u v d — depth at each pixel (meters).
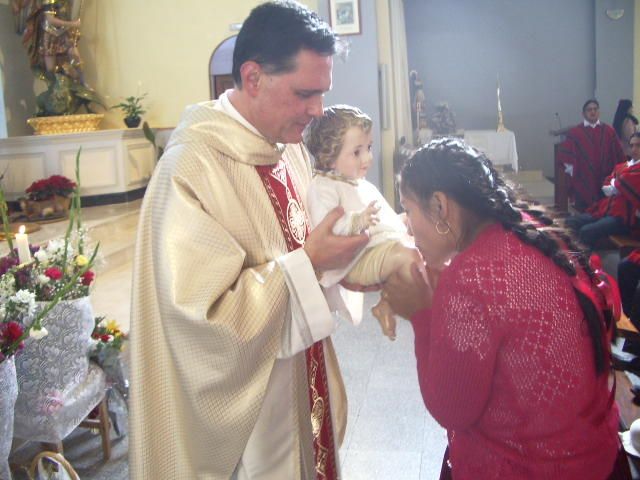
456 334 1.24
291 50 1.56
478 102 12.31
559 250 1.28
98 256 3.02
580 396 1.24
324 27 1.60
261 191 1.73
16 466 3.03
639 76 11.11
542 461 1.26
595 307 1.27
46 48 8.95
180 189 1.61
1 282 2.53
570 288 1.26
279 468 1.74
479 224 1.32
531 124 12.28
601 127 7.85
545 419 1.24
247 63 1.62
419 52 12.30
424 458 3.06
